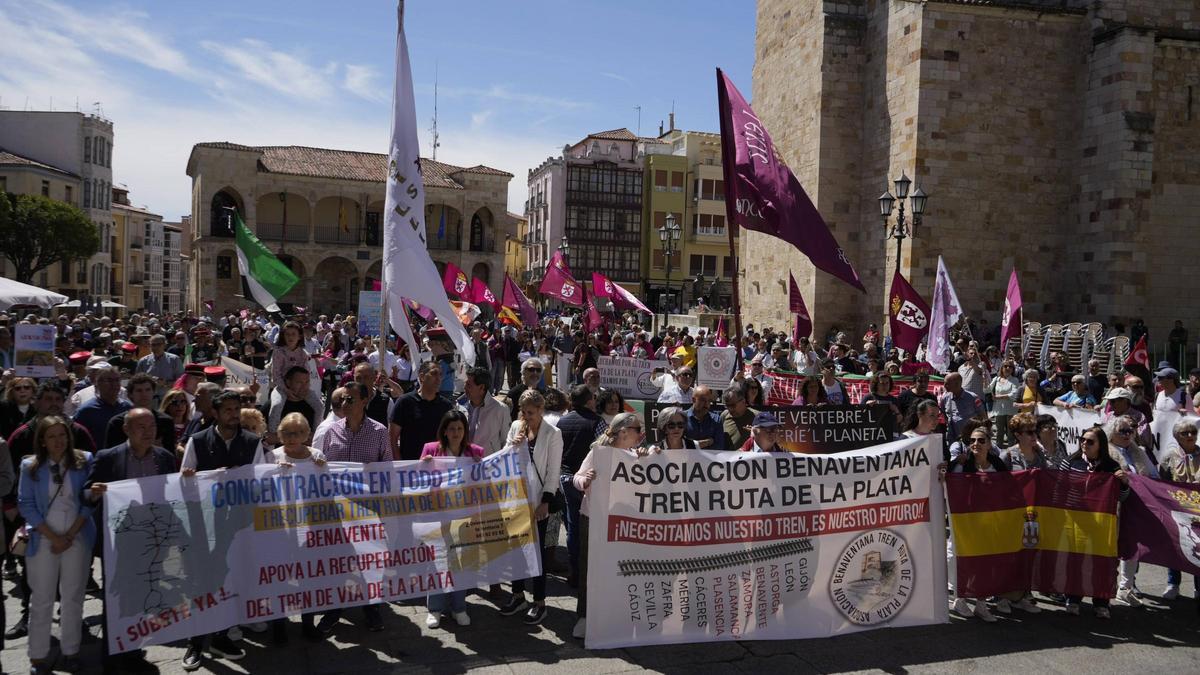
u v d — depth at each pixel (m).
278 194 71.12
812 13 32.97
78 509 7.10
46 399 8.77
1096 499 8.91
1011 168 29.33
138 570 6.86
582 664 7.41
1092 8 29.06
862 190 32.25
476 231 78.38
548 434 8.61
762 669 7.42
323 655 7.48
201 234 67.75
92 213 81.94
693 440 9.66
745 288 40.28
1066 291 29.77
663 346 28.53
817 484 8.35
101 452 7.27
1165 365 13.08
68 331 19.03
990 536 8.84
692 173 83.44
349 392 8.47
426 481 8.02
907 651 7.92
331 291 74.00
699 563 7.99
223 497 7.29
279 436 7.66
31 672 7.01
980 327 29.17
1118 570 9.36
